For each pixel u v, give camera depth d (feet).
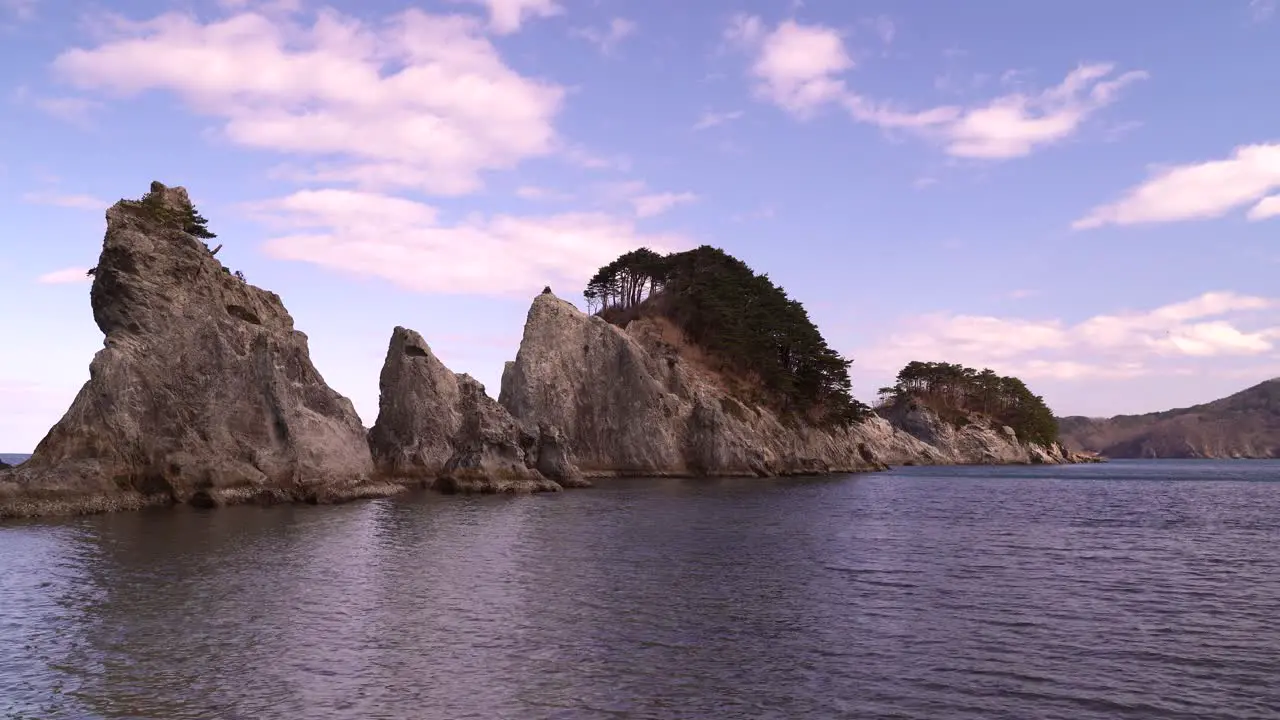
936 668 62.18
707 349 451.12
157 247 190.39
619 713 51.98
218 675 58.65
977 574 103.65
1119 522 175.22
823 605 83.71
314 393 216.54
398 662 62.03
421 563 106.63
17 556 108.78
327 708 52.29
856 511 193.88
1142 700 55.26
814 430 457.27
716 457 359.87
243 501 182.70
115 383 175.32
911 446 650.02
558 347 361.30
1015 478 400.88
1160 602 86.79
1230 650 67.46
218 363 191.31
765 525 158.40
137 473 176.24
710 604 83.56
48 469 164.76
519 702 53.72
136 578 93.76
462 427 255.09
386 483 228.22
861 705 53.93
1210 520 181.06
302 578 94.99
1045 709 53.47
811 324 481.46
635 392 359.46
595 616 77.61
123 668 60.18
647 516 173.68
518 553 116.78
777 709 53.01
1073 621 77.51
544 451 280.51
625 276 504.02
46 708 52.08
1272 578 102.42
